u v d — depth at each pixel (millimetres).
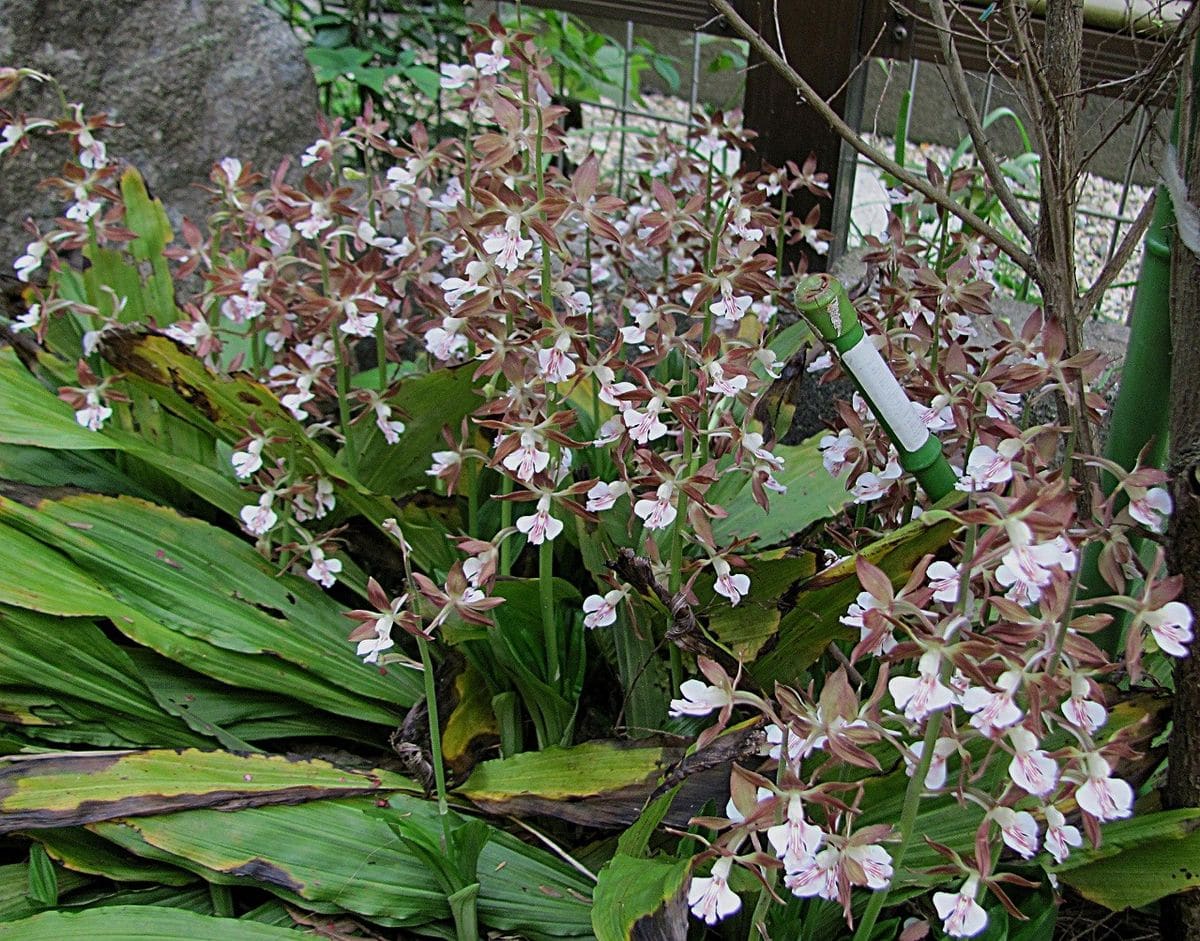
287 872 574
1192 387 533
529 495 583
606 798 585
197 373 689
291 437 689
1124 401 636
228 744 654
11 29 894
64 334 795
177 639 650
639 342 623
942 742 429
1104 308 1271
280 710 683
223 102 989
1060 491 381
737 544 571
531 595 642
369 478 750
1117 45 892
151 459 715
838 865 425
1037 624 405
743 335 750
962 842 541
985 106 968
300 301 730
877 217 1457
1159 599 414
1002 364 602
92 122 757
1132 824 530
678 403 553
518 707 667
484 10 1404
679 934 476
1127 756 432
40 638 631
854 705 421
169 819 581
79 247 830
